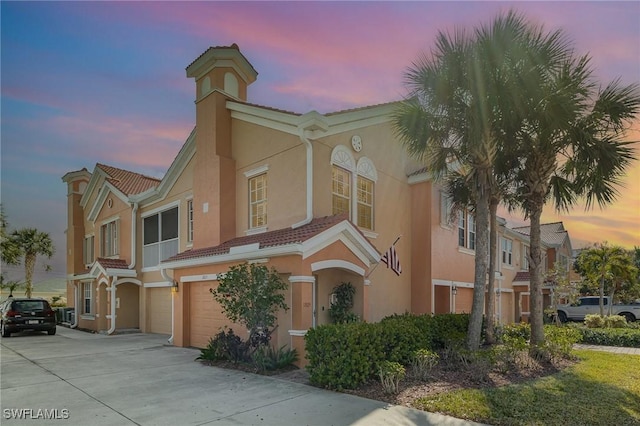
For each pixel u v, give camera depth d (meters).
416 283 15.29
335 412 6.36
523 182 12.58
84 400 7.16
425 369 8.44
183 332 13.84
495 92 9.60
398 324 9.47
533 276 11.30
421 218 15.49
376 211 13.85
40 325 18.03
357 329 8.09
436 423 5.86
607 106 10.05
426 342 10.02
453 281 16.77
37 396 7.46
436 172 11.80
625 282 24.78
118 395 7.47
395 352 8.73
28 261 31.45
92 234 24.97
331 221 10.36
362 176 13.33
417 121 10.49
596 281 23.47
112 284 19.11
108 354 12.30
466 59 9.77
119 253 21.36
